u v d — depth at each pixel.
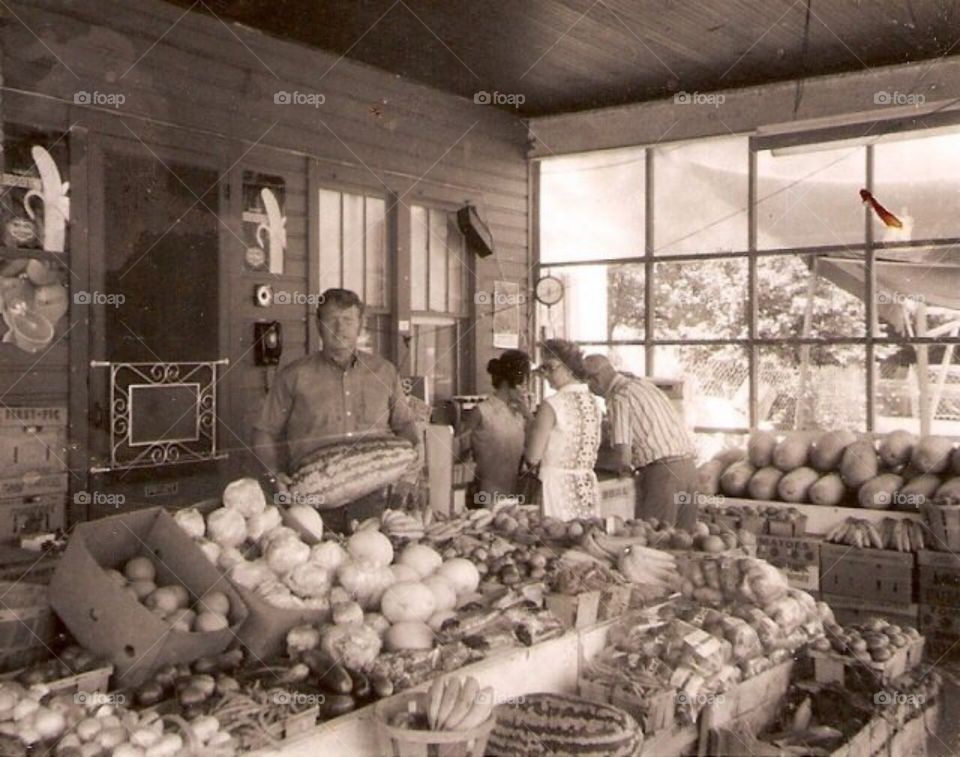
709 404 7.91
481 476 5.07
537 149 8.78
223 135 5.99
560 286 8.70
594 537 3.72
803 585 5.33
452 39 6.41
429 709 2.25
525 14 5.88
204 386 5.85
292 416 4.14
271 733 2.15
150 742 2.03
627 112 8.26
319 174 6.70
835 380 7.38
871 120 7.04
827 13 5.84
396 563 3.11
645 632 3.08
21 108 4.84
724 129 7.78
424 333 7.79
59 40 5.02
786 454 6.19
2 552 4.05
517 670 2.77
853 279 7.33
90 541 2.61
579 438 4.38
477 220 8.02
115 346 5.34
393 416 4.28
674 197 8.09
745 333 7.77
